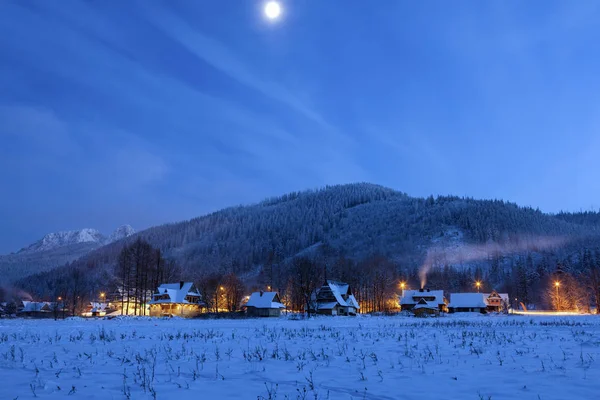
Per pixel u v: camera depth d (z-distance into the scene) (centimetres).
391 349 1978
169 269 11694
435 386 1156
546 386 1123
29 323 5272
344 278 12575
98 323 5200
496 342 2223
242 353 1856
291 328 3850
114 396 1084
